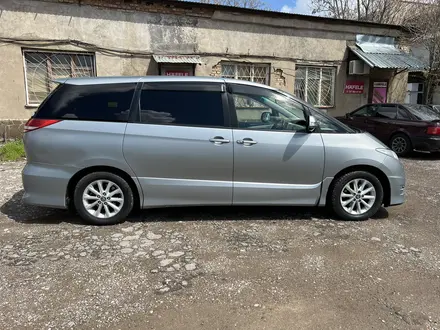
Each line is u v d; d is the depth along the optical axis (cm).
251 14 1186
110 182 430
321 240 400
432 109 1016
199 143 426
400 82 1466
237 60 1202
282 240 398
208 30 1148
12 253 359
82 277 316
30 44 970
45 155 420
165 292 296
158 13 1084
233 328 256
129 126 424
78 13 1003
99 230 419
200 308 277
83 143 418
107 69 1056
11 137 984
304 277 323
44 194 424
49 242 386
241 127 438
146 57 1095
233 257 357
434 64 1409
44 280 311
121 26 1052
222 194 438
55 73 1018
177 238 399
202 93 441
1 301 280
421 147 927
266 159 435
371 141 465
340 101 1387
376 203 463
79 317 263
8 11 938
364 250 378
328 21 1300
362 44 1380
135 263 342
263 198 444
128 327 254
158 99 435
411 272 336
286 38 1258
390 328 259
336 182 454
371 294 300
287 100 457
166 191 432
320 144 445
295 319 267
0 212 477
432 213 500
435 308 283
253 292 299
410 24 1486
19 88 977
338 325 261
